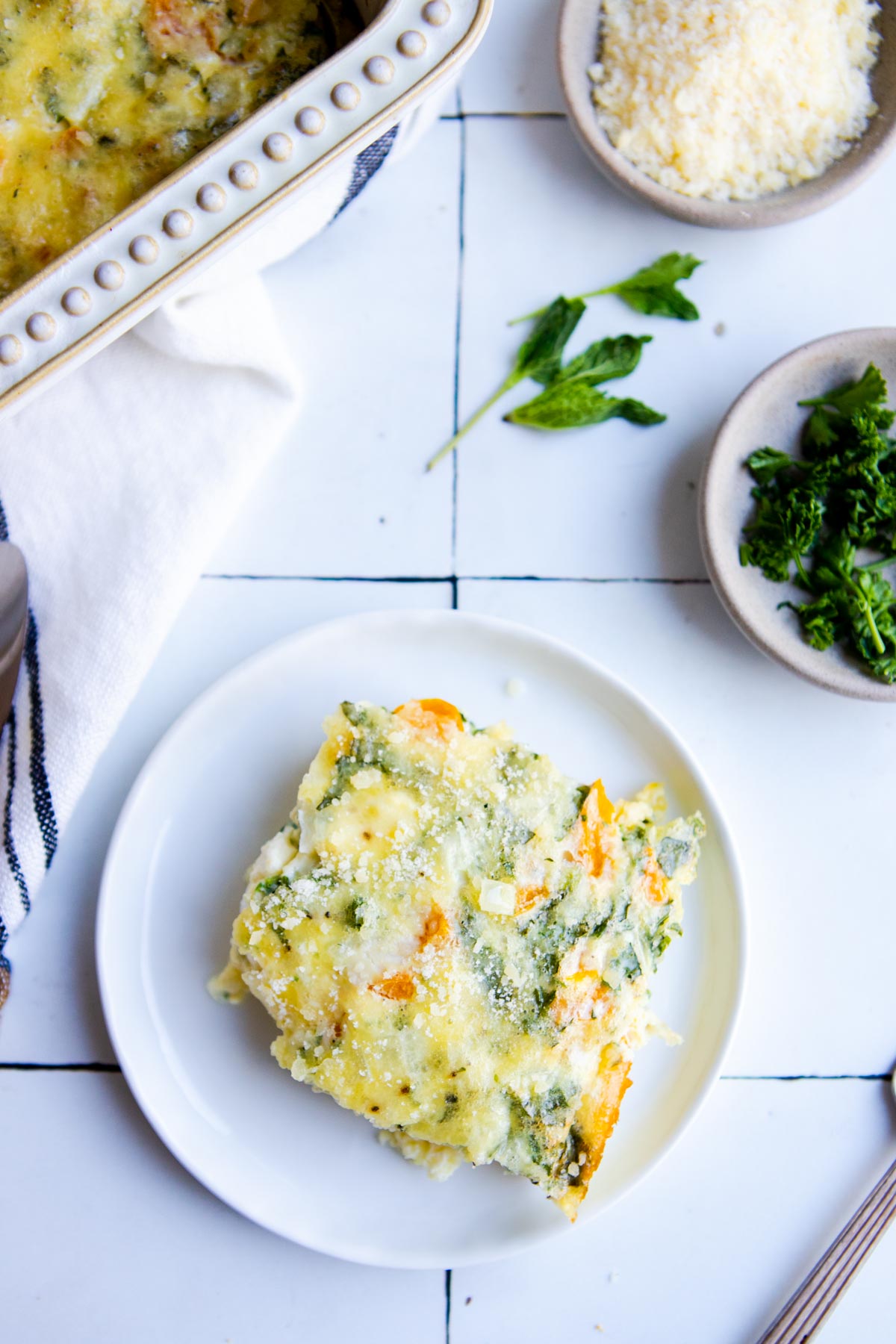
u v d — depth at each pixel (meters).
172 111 0.46
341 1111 0.49
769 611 0.50
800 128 0.49
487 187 0.51
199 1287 0.49
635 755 0.50
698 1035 0.50
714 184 0.50
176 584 0.49
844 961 0.51
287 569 0.51
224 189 0.42
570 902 0.46
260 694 0.50
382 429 0.51
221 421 0.50
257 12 0.46
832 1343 0.51
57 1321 0.49
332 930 0.45
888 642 0.50
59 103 0.46
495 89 0.51
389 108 0.42
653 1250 0.50
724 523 0.50
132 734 0.50
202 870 0.49
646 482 0.52
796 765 0.52
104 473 0.50
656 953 0.48
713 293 0.52
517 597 0.51
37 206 0.45
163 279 0.42
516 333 0.51
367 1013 0.45
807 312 0.52
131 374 0.50
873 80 0.50
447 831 0.46
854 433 0.50
